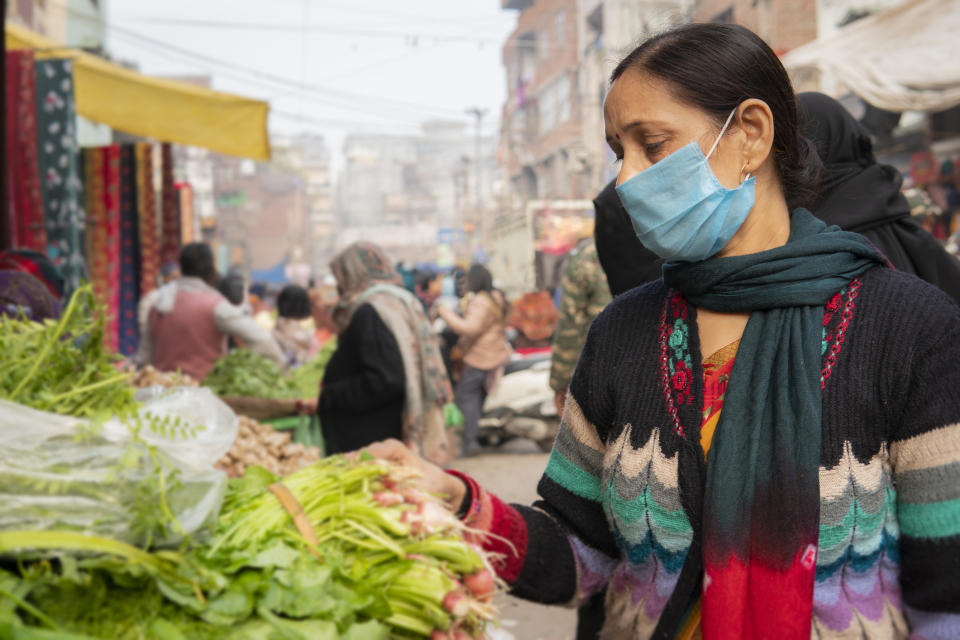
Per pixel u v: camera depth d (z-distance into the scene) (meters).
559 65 36.22
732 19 16.95
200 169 61.53
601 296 4.59
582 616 1.69
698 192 1.32
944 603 1.19
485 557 1.42
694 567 1.31
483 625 1.43
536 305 9.43
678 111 1.32
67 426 1.20
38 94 5.73
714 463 1.26
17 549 1.11
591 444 1.52
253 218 72.50
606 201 2.37
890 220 1.96
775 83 1.35
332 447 4.18
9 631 0.95
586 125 31.19
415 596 1.32
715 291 1.34
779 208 1.40
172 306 5.29
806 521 1.20
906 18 6.65
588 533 1.55
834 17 14.63
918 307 1.25
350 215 107.69
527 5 41.47
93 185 7.83
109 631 1.12
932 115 13.71
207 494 1.27
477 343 7.82
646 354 1.41
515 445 8.58
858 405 1.24
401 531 1.38
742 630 1.22
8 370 1.33
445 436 4.30
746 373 1.29
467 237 51.50
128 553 1.15
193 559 1.23
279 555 1.27
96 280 7.77
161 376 4.24
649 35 1.41
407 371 4.03
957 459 1.17
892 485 1.26
